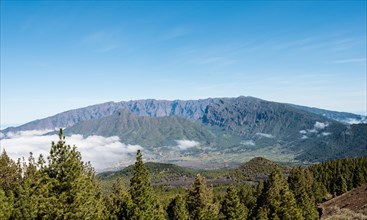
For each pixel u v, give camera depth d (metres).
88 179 51.81
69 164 39.31
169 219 88.38
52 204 38.28
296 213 69.88
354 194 105.69
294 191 105.62
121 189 71.00
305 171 143.75
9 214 43.00
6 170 51.28
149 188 56.59
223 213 70.81
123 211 55.12
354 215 85.44
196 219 78.25
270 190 85.00
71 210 39.06
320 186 141.50
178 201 81.31
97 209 51.16
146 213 54.56
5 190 50.66
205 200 79.50
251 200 116.81
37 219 39.06
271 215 70.56
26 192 42.94
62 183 38.88
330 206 104.50
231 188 70.88
